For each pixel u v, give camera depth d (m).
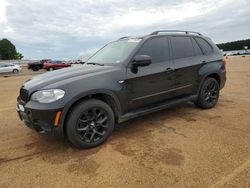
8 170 2.90
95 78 3.45
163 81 4.19
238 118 4.47
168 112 5.04
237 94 6.76
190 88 4.70
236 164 2.79
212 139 3.54
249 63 20.59
